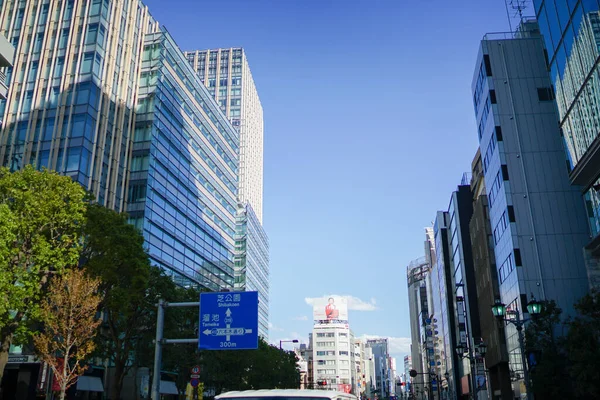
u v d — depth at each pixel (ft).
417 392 479.41
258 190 558.97
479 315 234.99
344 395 25.12
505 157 170.81
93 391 167.53
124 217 100.73
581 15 114.73
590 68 111.34
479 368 230.48
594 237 121.70
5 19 212.43
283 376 247.09
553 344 96.22
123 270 98.27
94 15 206.39
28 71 201.87
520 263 158.51
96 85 198.29
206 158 287.07
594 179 123.44
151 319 114.52
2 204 79.30
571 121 125.49
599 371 81.05
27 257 85.87
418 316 552.41
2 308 75.05
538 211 163.43
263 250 488.02
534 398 104.32
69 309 90.68
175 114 247.70
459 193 273.33
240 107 510.99
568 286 154.61
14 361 127.03
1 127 193.98
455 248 282.56
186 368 137.59
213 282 281.33
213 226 289.74
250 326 72.49
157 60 233.35
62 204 87.76
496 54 184.14
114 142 206.49
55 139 188.14
